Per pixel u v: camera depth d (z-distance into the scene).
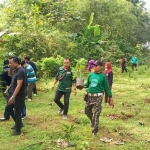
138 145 6.09
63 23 22.16
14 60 6.28
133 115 8.55
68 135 6.36
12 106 6.90
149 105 10.22
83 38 21.16
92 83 6.48
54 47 18.33
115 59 26.62
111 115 8.45
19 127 6.56
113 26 32.12
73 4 23.31
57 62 16.30
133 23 34.25
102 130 7.06
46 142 6.09
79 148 5.77
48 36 18.16
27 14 18.16
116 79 18.05
